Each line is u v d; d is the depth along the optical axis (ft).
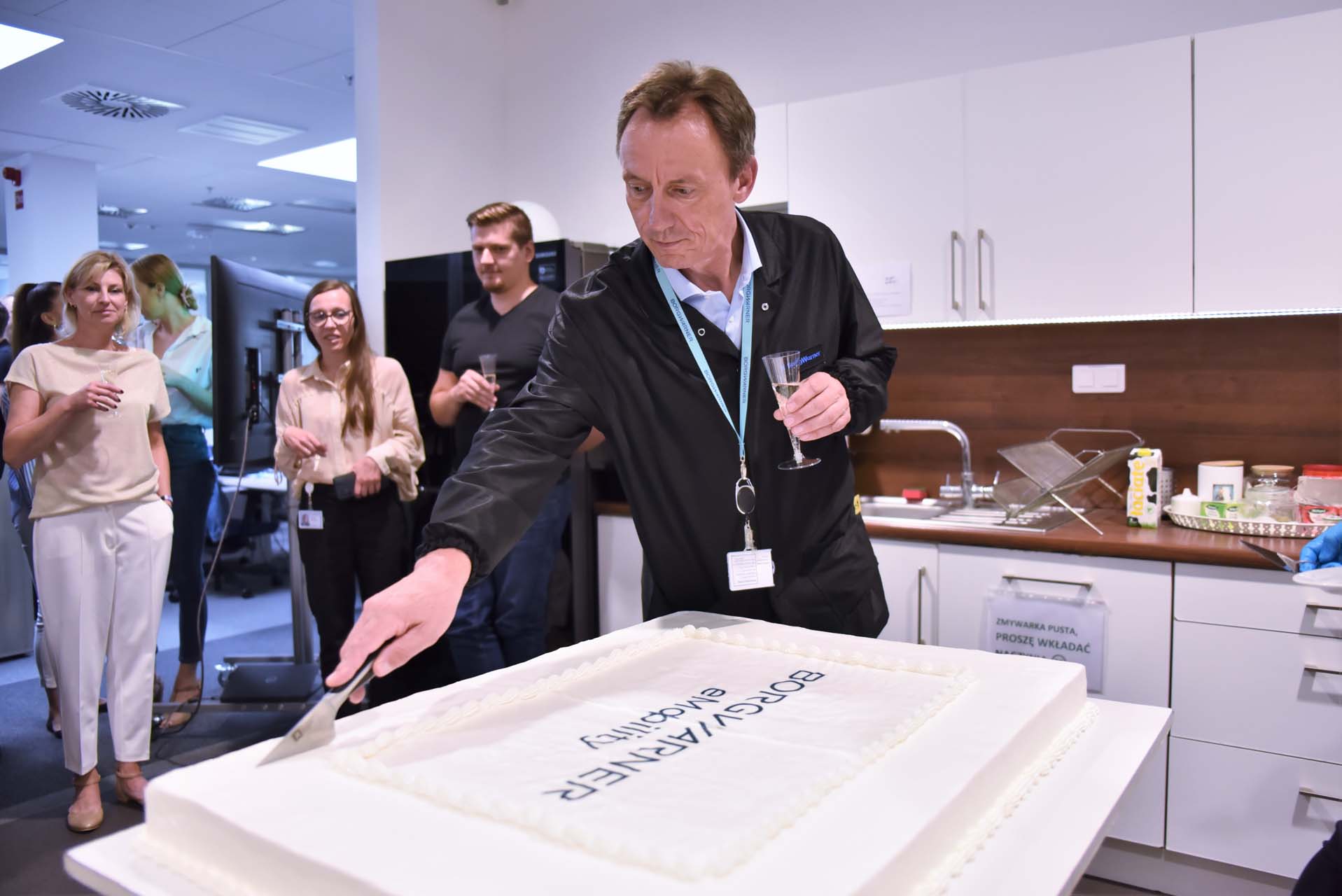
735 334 4.84
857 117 9.39
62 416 8.11
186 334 11.80
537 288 10.03
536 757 3.04
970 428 10.26
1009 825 2.90
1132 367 9.40
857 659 4.14
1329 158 7.45
